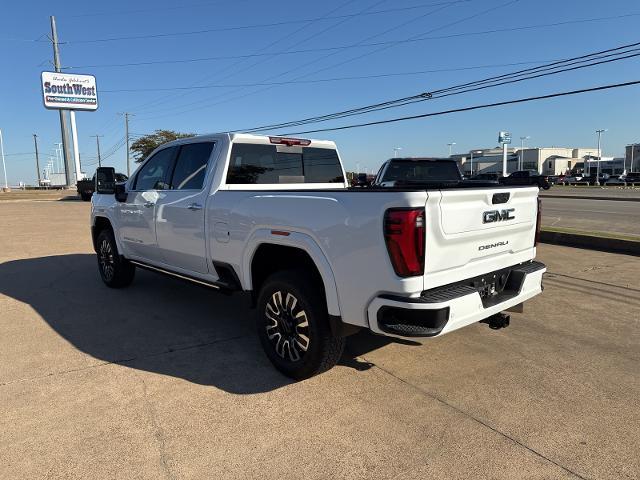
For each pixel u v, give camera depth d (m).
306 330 3.78
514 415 3.35
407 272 3.08
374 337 4.86
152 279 7.63
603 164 106.38
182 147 5.39
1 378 3.92
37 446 2.99
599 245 10.06
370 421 3.28
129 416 3.34
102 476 2.72
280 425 3.23
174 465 2.81
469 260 3.49
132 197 6.02
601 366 4.16
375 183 10.16
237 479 2.70
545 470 2.76
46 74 52.59
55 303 6.16
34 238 12.64
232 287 4.57
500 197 3.69
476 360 4.29
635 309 5.77
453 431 3.16
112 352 4.48
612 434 3.12
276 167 5.29
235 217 4.29
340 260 3.41
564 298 6.24
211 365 4.19
